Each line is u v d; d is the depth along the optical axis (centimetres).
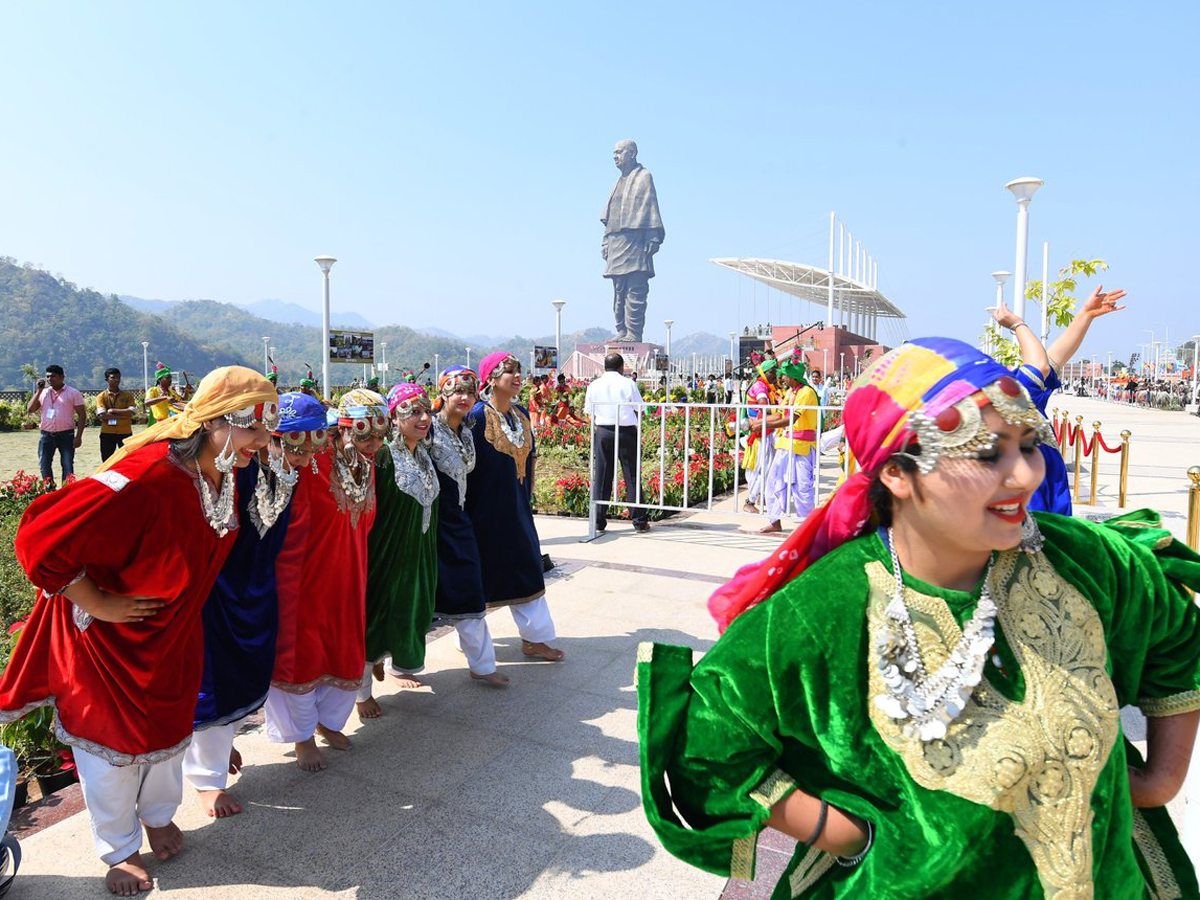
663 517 963
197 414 269
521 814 337
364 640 383
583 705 441
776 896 156
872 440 132
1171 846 155
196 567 280
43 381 1255
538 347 3275
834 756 134
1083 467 1412
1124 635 143
